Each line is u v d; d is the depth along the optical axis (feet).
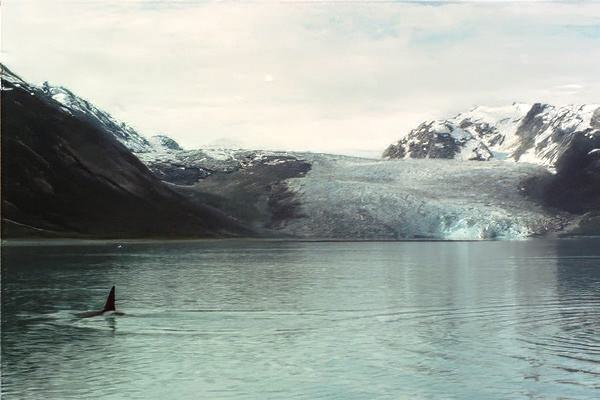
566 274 312.91
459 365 125.70
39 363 128.36
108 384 115.75
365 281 276.82
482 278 292.40
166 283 262.67
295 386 114.42
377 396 109.09
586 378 116.67
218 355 134.21
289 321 170.19
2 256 450.30
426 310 188.44
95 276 294.46
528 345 140.26
